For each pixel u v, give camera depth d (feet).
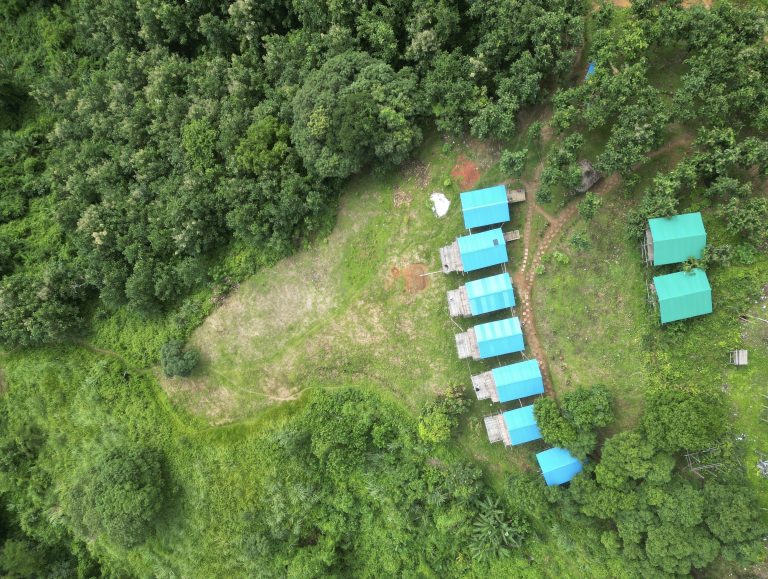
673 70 123.85
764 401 111.65
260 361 144.25
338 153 126.21
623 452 109.60
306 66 134.62
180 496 146.00
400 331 136.67
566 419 119.24
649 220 114.42
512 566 127.95
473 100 124.77
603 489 112.27
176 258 144.97
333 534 138.82
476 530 128.16
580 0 122.21
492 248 124.88
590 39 128.06
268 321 144.36
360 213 139.85
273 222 135.13
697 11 112.68
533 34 118.11
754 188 116.98
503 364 130.62
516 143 131.95
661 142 117.39
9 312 146.92
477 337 124.57
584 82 123.13
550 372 127.34
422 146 137.39
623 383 121.19
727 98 110.01
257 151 130.82
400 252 137.18
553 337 127.24
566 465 118.83
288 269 143.33
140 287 140.15
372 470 136.36
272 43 136.67
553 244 128.57
